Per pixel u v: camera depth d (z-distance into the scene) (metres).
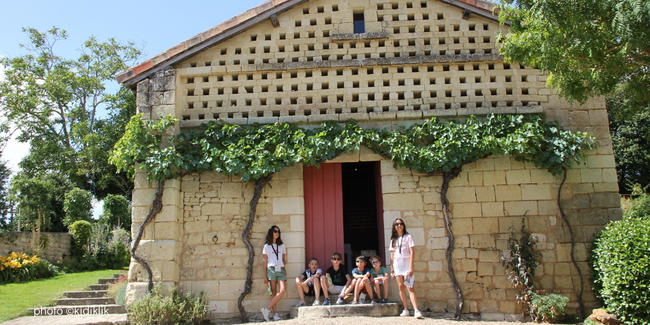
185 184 9.00
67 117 25.92
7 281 11.70
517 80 9.45
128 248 16.28
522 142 8.52
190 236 8.80
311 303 8.54
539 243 8.59
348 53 9.70
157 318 7.60
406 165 8.79
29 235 13.97
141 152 8.57
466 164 8.96
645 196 15.77
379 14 9.93
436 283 8.44
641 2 5.97
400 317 7.54
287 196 8.97
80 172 24.16
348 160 9.00
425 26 9.85
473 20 9.83
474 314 8.30
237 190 8.99
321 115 9.16
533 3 7.17
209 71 9.55
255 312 8.45
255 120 9.22
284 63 9.53
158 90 9.26
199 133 9.05
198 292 8.53
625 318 7.38
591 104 9.25
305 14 9.97
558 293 8.39
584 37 6.78
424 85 9.45
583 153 8.80
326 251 9.29
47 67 25.59
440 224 8.69
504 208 8.76
